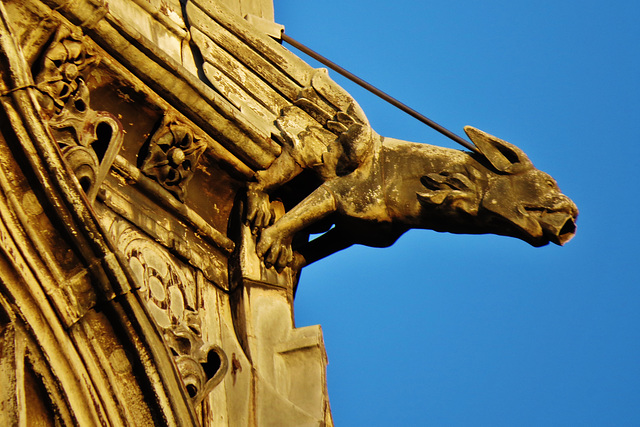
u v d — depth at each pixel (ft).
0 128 88.17
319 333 103.24
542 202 105.81
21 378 84.89
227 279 103.45
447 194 106.22
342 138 107.14
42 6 92.89
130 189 98.48
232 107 102.68
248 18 112.16
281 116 107.65
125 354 88.84
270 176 105.81
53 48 92.79
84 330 87.61
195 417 89.86
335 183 106.83
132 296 88.69
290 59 109.40
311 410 99.60
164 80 99.09
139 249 96.58
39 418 85.66
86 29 95.14
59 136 91.09
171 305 96.94
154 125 100.48
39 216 88.12
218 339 99.19
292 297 106.22
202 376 94.07
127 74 98.22
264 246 104.58
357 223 107.14
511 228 105.91
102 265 88.17
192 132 101.45
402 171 107.45
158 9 106.01
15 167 88.17
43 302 86.63
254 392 98.78
